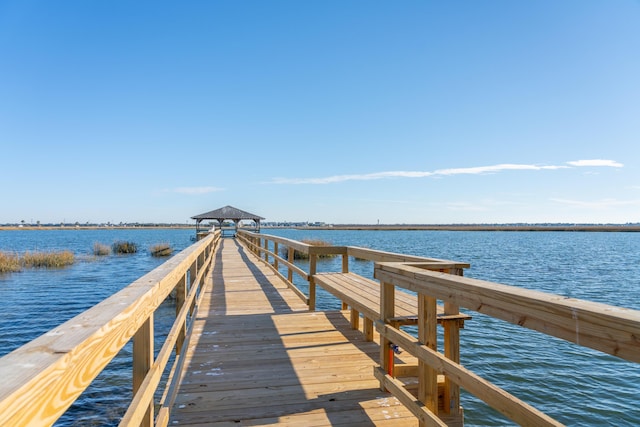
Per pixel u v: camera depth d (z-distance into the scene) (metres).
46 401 0.75
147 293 1.63
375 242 51.62
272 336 4.28
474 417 5.24
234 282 8.23
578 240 67.56
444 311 2.67
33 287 16.20
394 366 2.93
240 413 2.58
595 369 6.87
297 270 6.13
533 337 8.63
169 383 2.76
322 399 2.78
